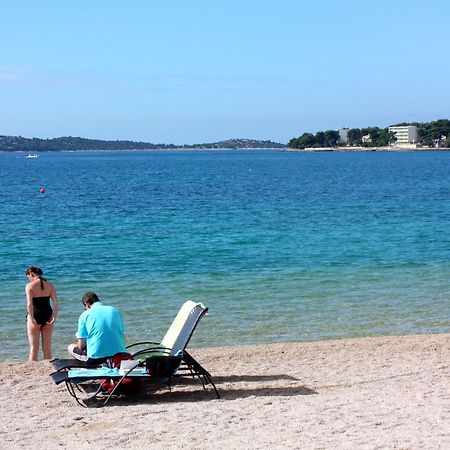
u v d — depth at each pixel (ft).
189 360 30.50
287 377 34.50
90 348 30.94
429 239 95.86
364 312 53.52
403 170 375.25
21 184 258.16
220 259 79.05
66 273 71.36
